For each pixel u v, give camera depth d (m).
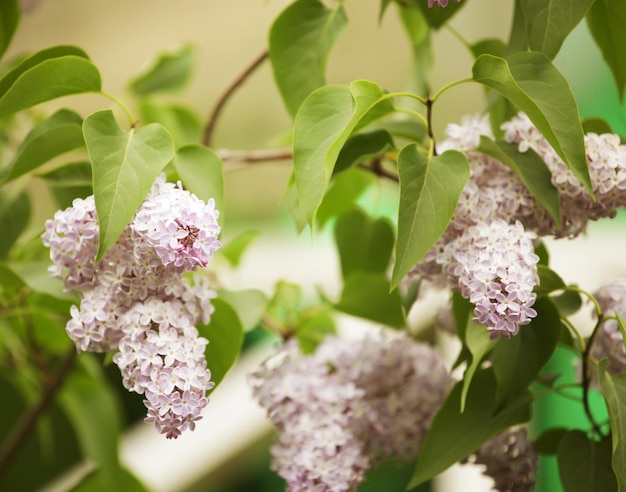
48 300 1.25
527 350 1.10
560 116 1.07
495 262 1.05
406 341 1.25
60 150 1.17
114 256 1.07
